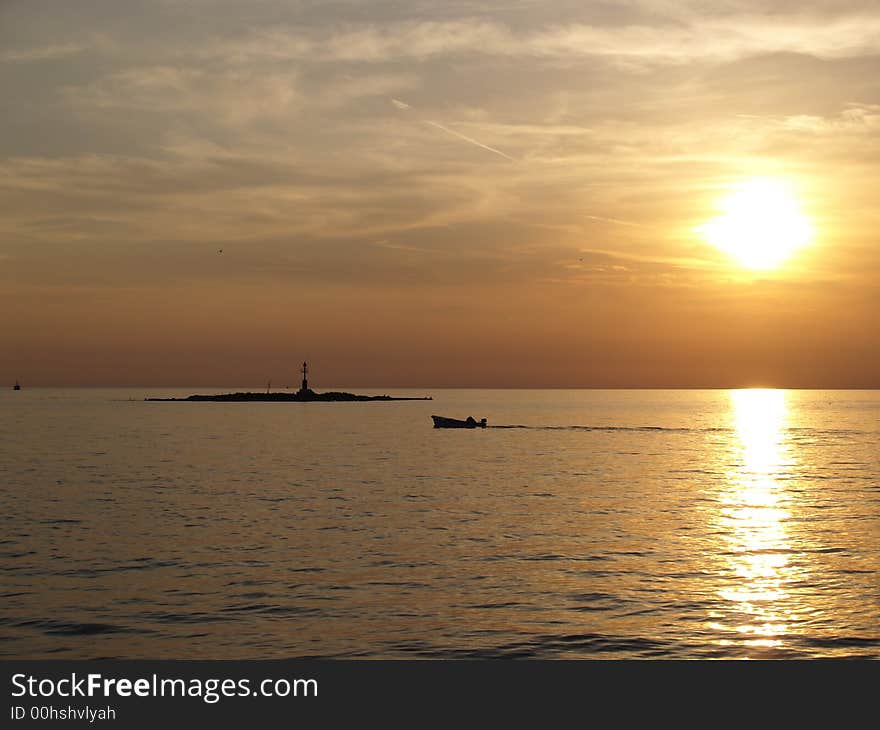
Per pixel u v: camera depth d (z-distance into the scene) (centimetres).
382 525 4556
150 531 4300
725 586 3200
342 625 2734
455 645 2567
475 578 3322
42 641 2589
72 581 3231
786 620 2792
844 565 3569
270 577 3319
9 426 15812
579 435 13988
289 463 8475
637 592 3117
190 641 2595
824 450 10762
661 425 17762
